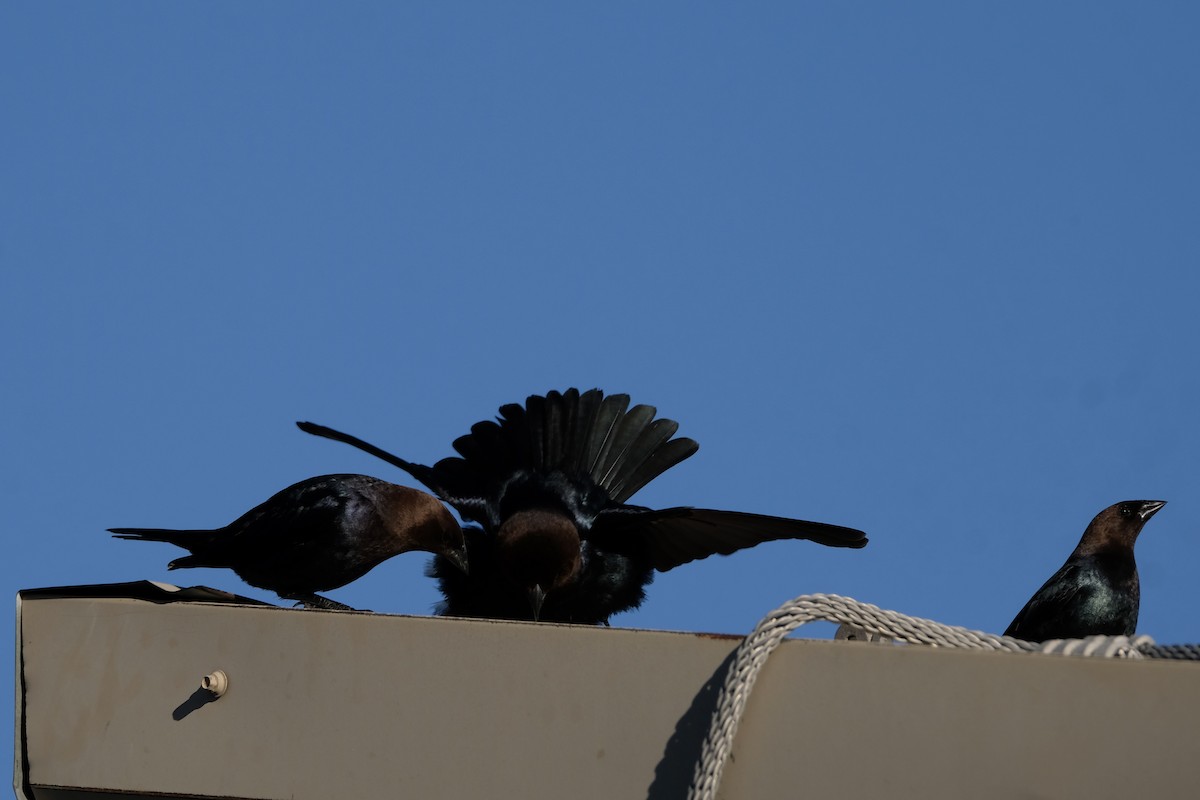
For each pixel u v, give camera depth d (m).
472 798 7.87
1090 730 7.03
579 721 7.82
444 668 8.07
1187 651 7.54
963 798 7.11
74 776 8.48
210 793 8.26
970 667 7.24
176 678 8.46
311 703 8.23
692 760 7.61
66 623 8.67
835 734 7.35
